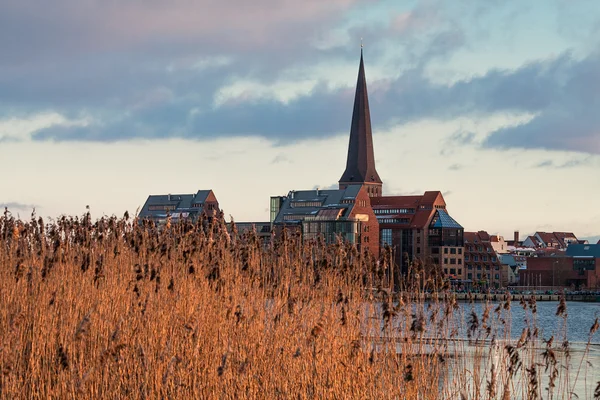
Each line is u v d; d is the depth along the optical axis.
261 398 63.56
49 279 73.31
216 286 73.56
